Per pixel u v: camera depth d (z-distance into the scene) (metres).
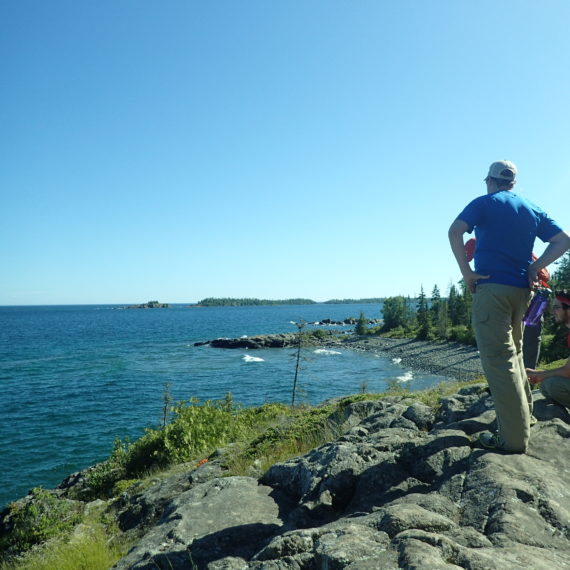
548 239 3.52
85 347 83.44
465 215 3.53
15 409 34.28
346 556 2.25
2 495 19.06
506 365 3.43
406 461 3.90
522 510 2.67
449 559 2.15
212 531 3.88
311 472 4.39
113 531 6.56
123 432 27.98
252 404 35.78
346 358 66.31
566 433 3.70
